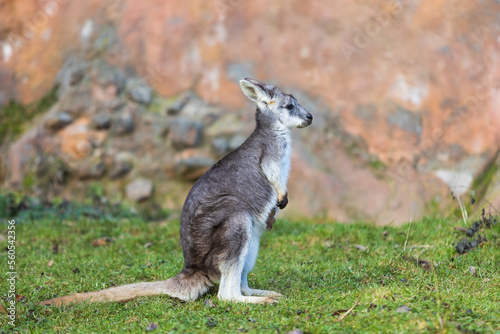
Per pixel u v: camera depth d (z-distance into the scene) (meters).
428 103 33.81
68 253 22.58
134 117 36.47
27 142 36.81
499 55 35.03
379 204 31.88
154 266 19.66
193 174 35.50
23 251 22.95
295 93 35.16
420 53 34.84
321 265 19.00
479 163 32.16
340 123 34.03
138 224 28.19
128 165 35.91
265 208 16.34
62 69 39.88
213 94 36.56
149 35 38.22
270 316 13.41
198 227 15.47
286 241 23.14
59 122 36.62
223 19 37.78
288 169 17.31
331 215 31.78
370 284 16.23
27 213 29.52
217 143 35.25
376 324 11.85
